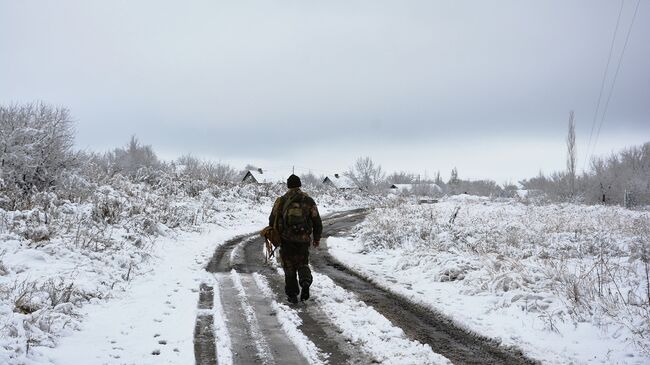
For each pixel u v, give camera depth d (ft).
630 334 17.30
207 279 27.50
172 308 21.16
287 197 23.44
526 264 27.84
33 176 47.09
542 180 225.35
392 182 320.50
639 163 155.12
